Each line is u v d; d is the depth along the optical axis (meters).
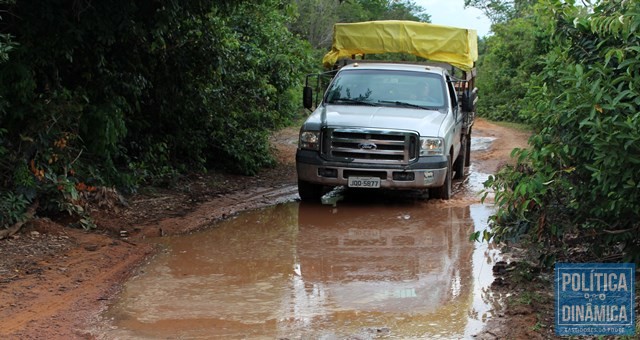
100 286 6.96
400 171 10.59
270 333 5.83
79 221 9.04
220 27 12.37
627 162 5.93
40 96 9.50
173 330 5.88
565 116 6.42
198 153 13.06
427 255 8.29
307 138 10.91
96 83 10.55
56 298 6.53
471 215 10.38
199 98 12.66
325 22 36.38
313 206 11.01
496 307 6.48
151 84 11.61
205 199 11.31
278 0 15.07
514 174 7.04
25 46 9.17
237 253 8.33
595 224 6.76
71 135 9.52
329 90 12.23
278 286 7.11
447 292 6.95
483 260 8.08
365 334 5.82
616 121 5.88
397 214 10.45
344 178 10.70
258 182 13.06
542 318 6.07
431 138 10.72
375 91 12.05
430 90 12.01
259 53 14.90
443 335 5.80
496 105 29.12
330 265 7.87
